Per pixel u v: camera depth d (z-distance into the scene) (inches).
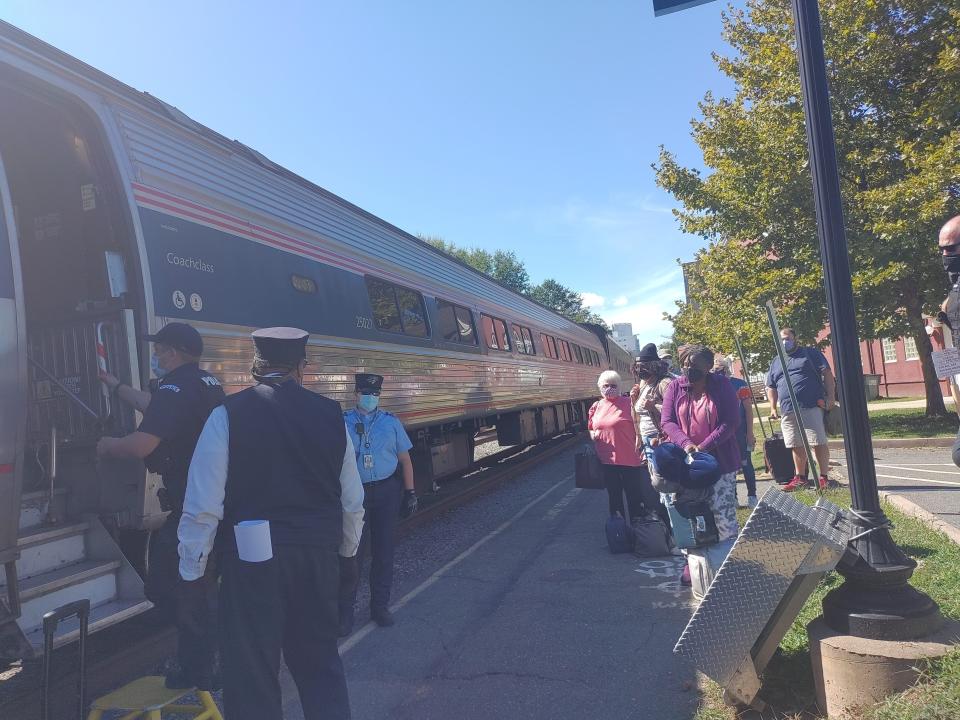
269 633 98.0
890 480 328.8
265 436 102.5
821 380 313.6
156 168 192.4
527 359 576.7
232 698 97.0
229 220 221.1
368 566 282.0
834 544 118.2
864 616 118.6
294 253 258.2
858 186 549.3
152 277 179.2
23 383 136.4
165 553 132.1
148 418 128.5
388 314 335.0
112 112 181.6
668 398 187.3
